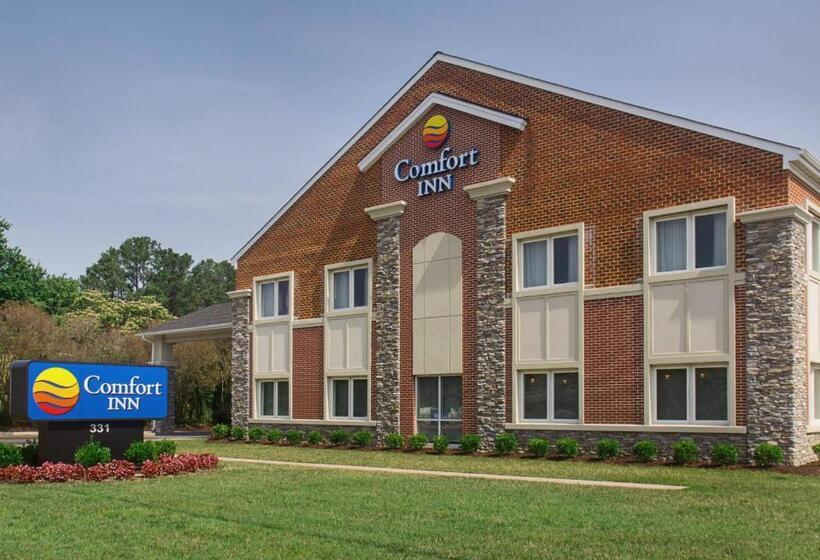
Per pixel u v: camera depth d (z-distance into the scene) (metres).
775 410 19.73
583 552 10.38
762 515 12.89
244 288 33.44
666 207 21.88
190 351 56.22
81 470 18.45
